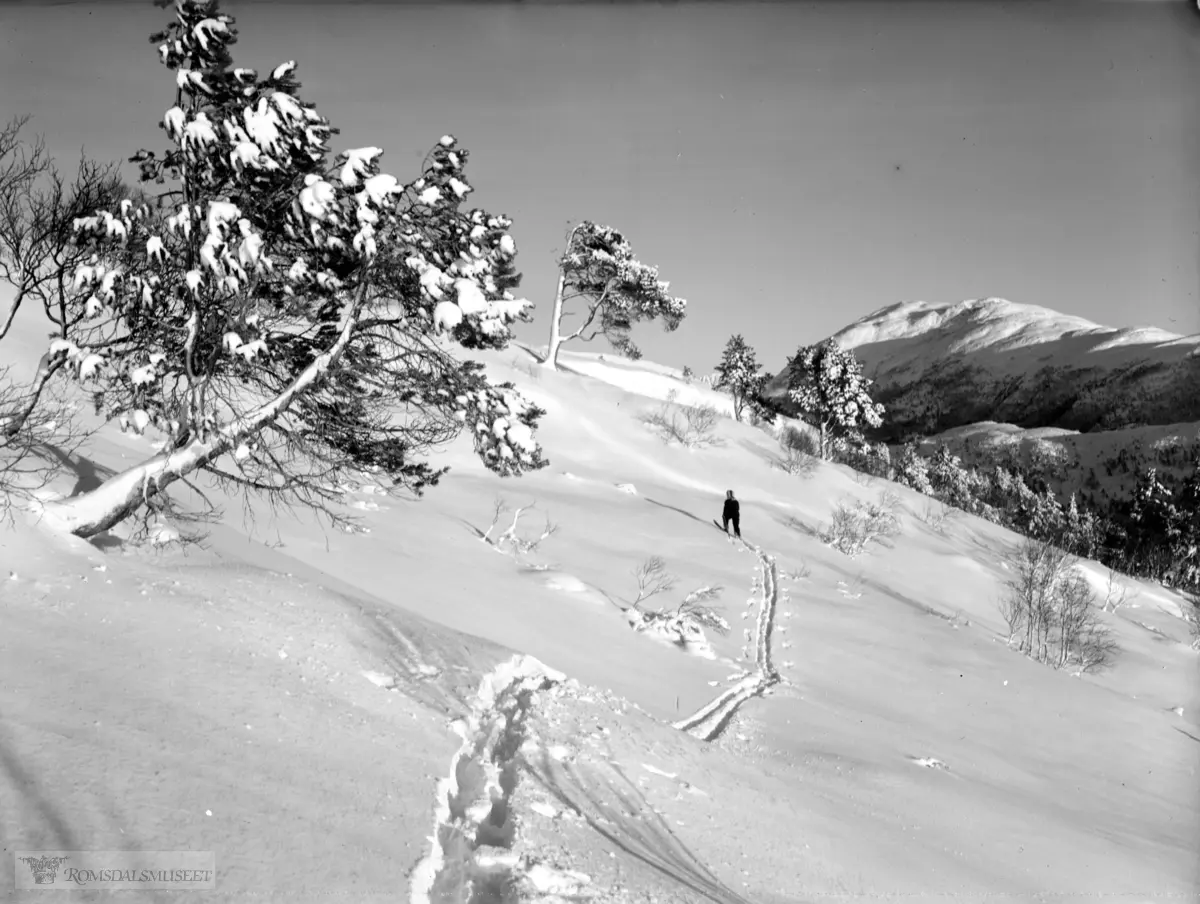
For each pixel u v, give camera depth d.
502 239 10.12
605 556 25.03
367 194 8.94
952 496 78.06
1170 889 10.39
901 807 10.87
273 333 10.30
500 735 8.08
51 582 7.46
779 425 69.94
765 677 17.56
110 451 14.87
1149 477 79.75
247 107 8.98
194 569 9.62
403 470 12.01
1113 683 29.69
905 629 24.70
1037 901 8.73
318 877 4.29
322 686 7.32
